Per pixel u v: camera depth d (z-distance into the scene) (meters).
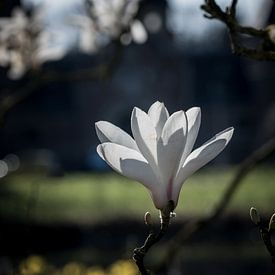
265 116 52.78
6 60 6.31
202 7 3.83
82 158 56.38
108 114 56.62
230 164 53.97
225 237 25.17
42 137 55.94
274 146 5.95
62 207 28.91
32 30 6.28
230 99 54.75
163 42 53.12
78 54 39.44
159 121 2.90
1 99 6.38
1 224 10.35
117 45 6.13
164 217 2.99
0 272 7.94
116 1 6.11
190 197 32.25
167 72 54.41
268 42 3.83
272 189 31.25
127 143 2.92
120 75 54.97
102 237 25.83
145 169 2.90
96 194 33.47
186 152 2.94
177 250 6.02
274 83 52.31
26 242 7.37
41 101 55.97
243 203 28.45
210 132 55.88
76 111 56.69
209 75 55.31
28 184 27.78
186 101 55.16
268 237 3.10
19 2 6.30
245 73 54.88
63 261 22.16
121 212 28.12
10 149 54.62
